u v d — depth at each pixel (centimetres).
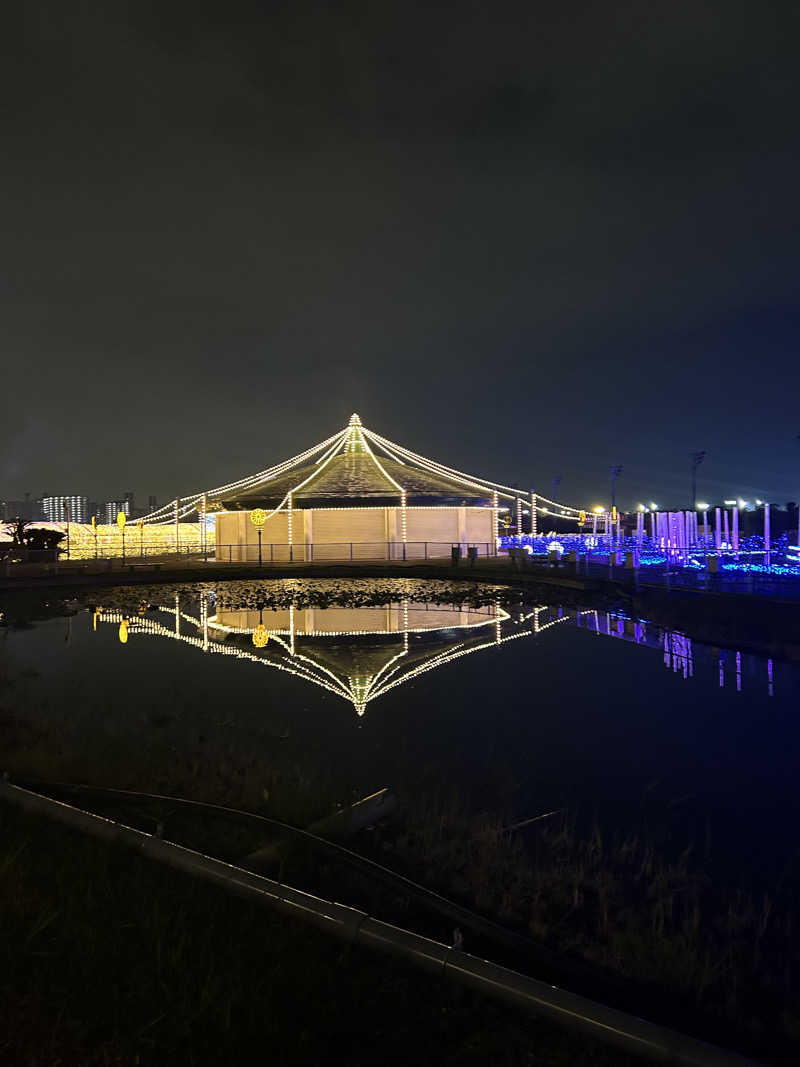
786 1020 362
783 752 830
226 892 434
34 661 1441
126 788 681
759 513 7019
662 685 1184
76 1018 321
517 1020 338
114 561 4703
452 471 5581
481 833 593
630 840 598
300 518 4753
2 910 398
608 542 5112
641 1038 318
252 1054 303
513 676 1270
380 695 1133
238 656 1505
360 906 457
